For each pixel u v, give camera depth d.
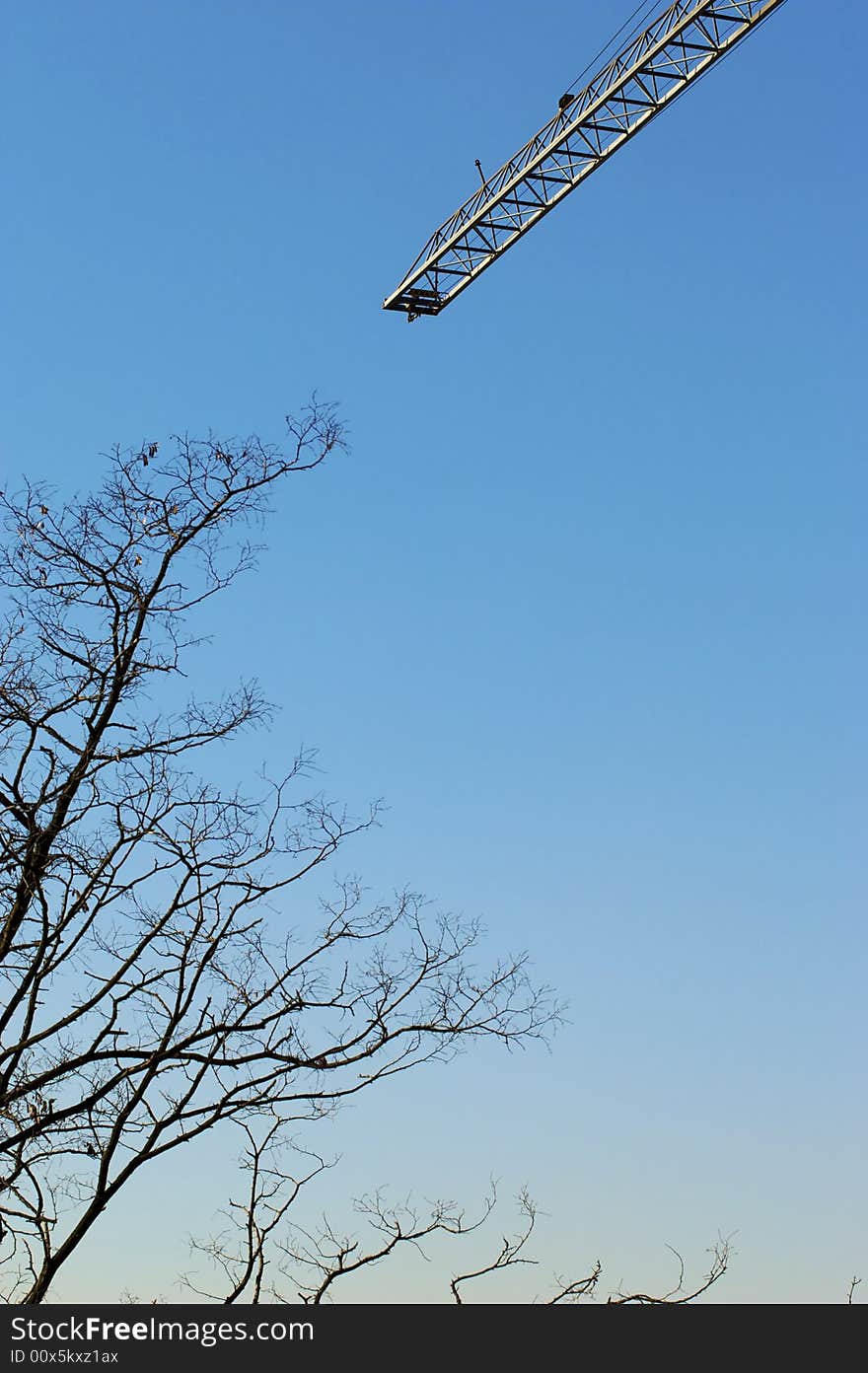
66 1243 16.69
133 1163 16.73
